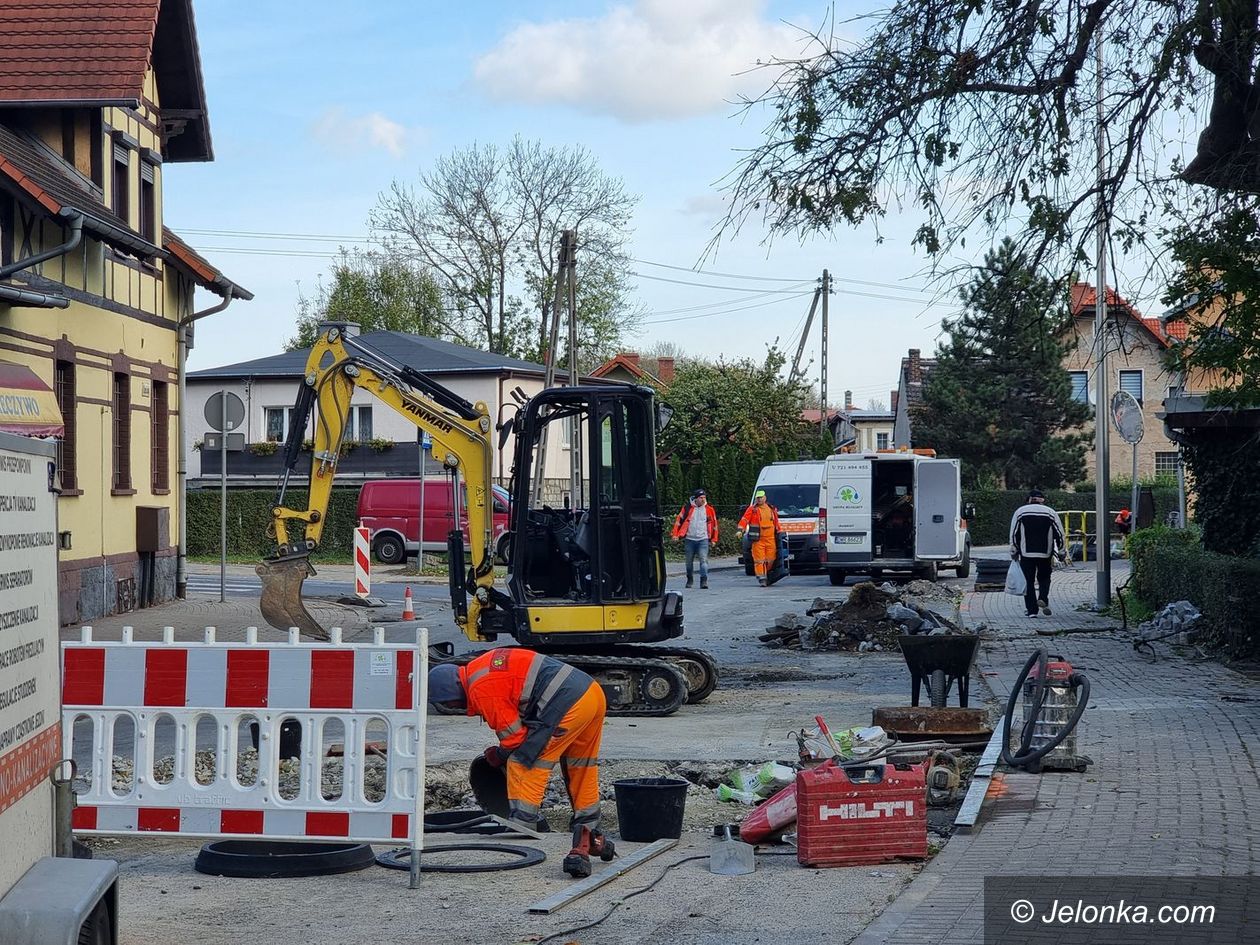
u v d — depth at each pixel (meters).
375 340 51.34
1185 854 7.35
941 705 11.66
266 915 6.82
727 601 27.53
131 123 22.97
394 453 46.59
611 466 14.66
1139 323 13.68
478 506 15.15
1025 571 22.67
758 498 31.86
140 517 22.83
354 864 7.79
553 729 7.61
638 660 14.02
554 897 6.97
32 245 18.78
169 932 6.51
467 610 15.23
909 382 77.12
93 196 21.03
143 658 7.57
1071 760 9.77
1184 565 19.44
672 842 8.28
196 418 49.38
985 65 12.85
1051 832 7.98
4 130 19.22
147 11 20.14
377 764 9.89
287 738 8.85
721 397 53.22
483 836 8.68
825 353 68.56
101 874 4.86
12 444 4.58
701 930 6.41
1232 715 12.25
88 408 20.73
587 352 64.69
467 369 47.22
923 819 7.65
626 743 11.95
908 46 12.95
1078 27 12.77
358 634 20.69
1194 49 12.28
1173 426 19.59
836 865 7.59
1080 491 58.78
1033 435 58.50
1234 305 13.13
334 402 15.32
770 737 12.19
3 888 4.53
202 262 24.83
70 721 7.60
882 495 33.84
